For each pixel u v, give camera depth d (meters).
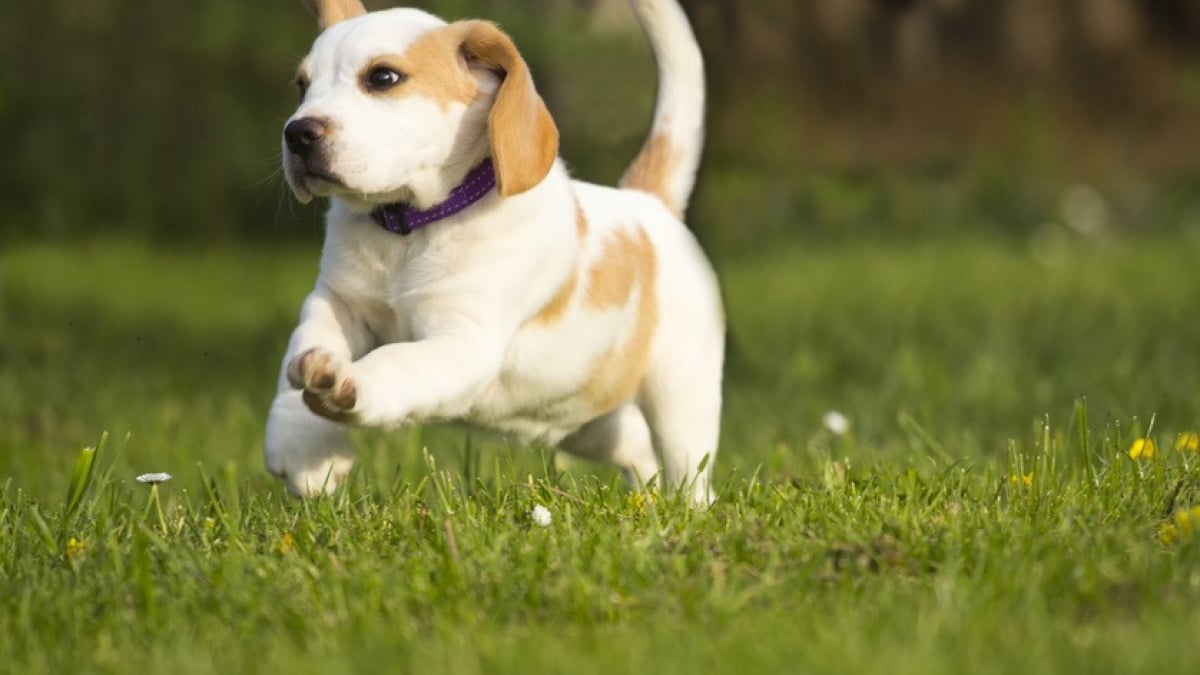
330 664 5.43
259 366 14.78
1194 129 32.47
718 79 28.88
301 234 23.77
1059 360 14.20
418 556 6.59
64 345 15.45
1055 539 6.67
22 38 23.06
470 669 5.37
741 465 9.52
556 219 7.85
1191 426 10.62
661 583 6.29
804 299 19.72
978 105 32.38
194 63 22.72
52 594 6.35
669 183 9.15
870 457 9.40
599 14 17.31
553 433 8.57
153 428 11.27
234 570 6.41
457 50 7.57
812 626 5.79
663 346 8.59
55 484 9.52
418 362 7.20
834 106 31.45
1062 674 5.19
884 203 27.53
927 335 16.23
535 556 6.51
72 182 23.62
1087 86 33.59
